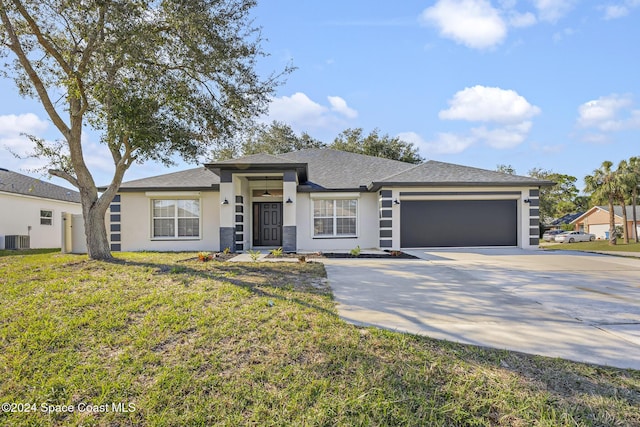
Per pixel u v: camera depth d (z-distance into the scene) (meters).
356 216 15.84
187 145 10.35
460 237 15.47
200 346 3.86
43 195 22.62
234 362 3.54
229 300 5.45
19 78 10.23
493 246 15.50
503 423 2.68
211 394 3.06
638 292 6.75
